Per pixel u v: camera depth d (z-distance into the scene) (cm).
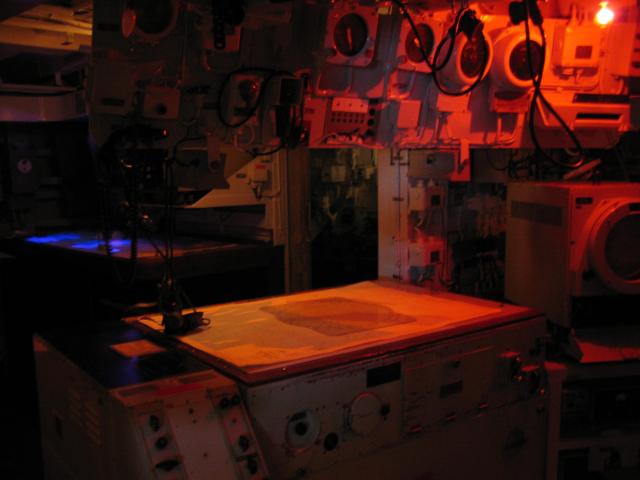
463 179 278
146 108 182
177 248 338
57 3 255
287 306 243
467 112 240
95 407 165
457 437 207
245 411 158
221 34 176
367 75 214
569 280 262
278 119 198
